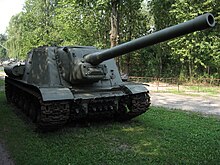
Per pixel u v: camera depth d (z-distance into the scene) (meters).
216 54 22.89
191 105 14.46
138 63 30.91
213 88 22.59
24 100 10.95
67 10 25.78
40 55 9.82
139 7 27.70
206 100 16.33
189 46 22.88
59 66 9.30
